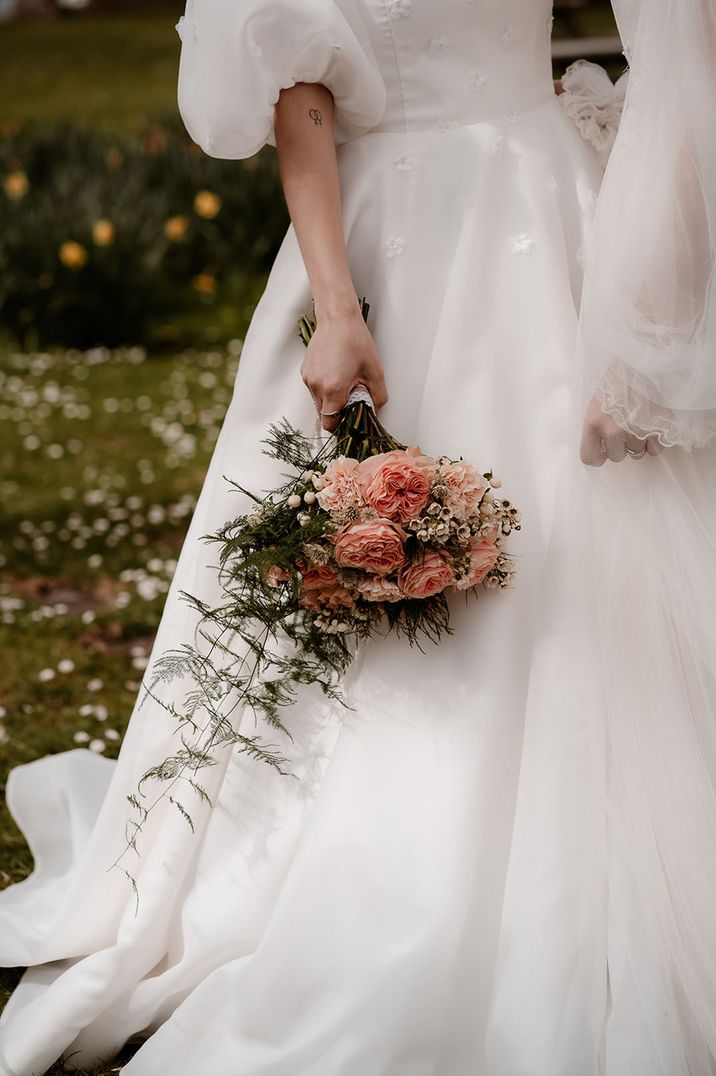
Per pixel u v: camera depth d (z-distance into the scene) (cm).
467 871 174
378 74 191
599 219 177
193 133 198
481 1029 174
